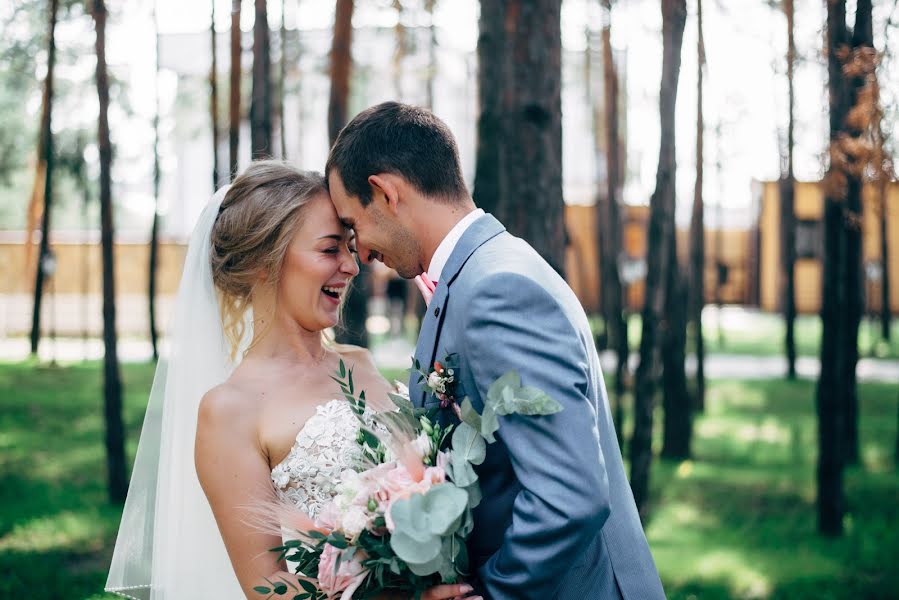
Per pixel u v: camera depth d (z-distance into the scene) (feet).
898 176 17.51
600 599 6.02
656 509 22.02
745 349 57.72
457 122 49.70
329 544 5.82
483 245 6.12
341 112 18.21
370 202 6.32
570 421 5.43
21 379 41.70
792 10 21.97
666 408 27.91
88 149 45.06
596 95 41.50
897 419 34.19
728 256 86.58
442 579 5.70
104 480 24.52
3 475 24.85
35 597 15.16
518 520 5.46
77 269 74.23
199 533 7.37
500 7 12.34
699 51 26.91
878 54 17.20
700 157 30.37
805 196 80.53
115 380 22.17
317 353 7.55
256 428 6.79
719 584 16.30
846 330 26.61
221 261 7.29
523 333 5.59
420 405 6.31
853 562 17.76
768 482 24.70
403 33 29.60
